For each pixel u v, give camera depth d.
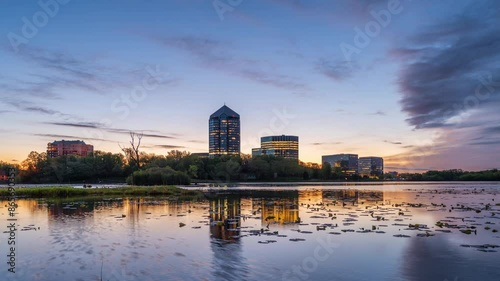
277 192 70.56
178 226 25.23
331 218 29.45
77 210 35.31
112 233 22.48
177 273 14.22
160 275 13.98
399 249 18.33
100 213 32.75
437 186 114.06
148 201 46.59
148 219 28.73
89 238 20.91
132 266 15.15
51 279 13.56
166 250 17.92
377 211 34.97
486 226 25.39
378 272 14.48
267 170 156.00
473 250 18.03
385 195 62.31
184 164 137.25
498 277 13.93
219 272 14.34
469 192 73.00
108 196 56.44
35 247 18.58
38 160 126.94
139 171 89.50
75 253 17.31
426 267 15.16
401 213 32.78
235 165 141.50
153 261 15.91
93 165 125.38
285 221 27.81
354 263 15.71
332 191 76.62
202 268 14.86
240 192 69.81
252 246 18.84
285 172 164.00
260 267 15.06
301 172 170.12
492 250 18.05
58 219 28.62
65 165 124.44
